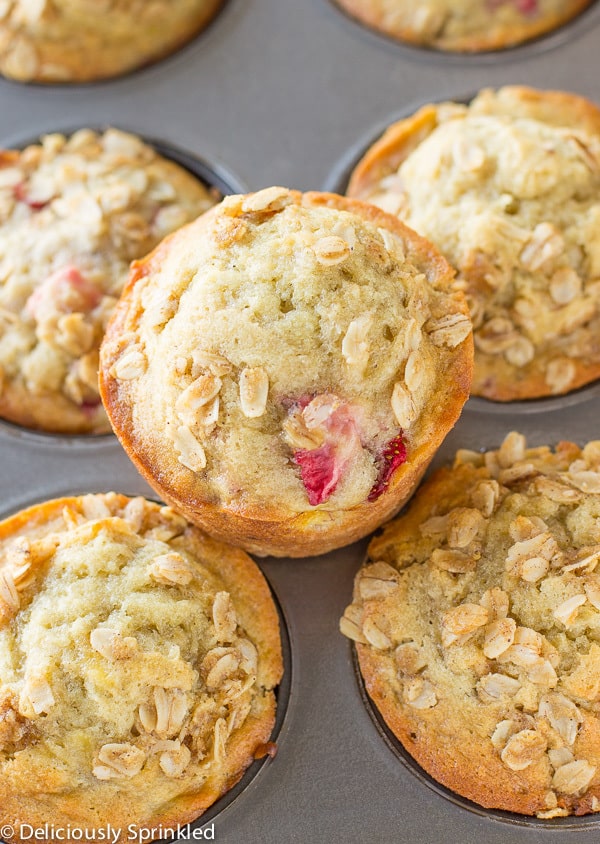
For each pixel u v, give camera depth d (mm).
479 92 403
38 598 330
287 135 404
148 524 346
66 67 413
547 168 360
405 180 378
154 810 327
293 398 314
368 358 314
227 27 418
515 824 331
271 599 346
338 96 407
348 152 400
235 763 332
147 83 414
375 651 339
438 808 333
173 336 320
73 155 398
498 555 337
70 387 373
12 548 338
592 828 329
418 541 346
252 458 315
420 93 406
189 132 406
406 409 316
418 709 332
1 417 377
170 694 322
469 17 409
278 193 329
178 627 329
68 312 372
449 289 336
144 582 331
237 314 315
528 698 325
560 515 341
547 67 406
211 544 346
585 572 330
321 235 320
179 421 318
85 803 322
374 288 320
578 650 327
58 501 350
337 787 336
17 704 319
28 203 391
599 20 409
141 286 337
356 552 356
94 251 380
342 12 418
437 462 364
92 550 333
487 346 363
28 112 413
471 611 328
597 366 368
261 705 337
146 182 391
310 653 348
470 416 368
